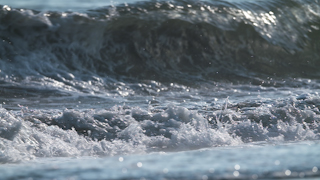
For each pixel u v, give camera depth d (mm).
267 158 7863
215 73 33000
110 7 36781
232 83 30719
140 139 12844
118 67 32375
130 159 8188
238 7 38625
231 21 37000
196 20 36250
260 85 30188
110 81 30172
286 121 14406
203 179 6395
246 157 8031
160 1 37969
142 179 6434
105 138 13359
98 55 32938
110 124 14312
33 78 29172
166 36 34906
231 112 15445
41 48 32188
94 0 55656
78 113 14953
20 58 30984
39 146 12195
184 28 35500
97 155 11836
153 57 33875
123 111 15359
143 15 36031
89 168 7293
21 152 11539
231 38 35969
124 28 34625
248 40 36312
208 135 12672
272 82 31094
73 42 33031
